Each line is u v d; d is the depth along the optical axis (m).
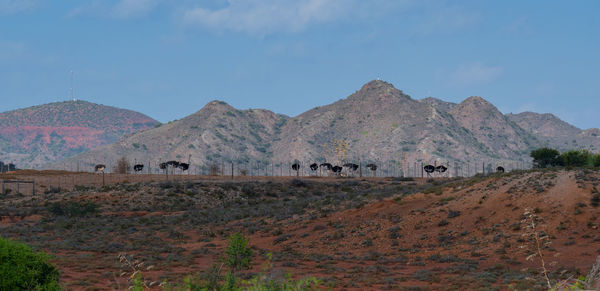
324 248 49.19
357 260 42.19
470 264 37.22
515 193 51.78
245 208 88.00
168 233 63.22
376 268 35.34
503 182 56.56
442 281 29.89
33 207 86.56
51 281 17.31
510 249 40.78
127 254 42.62
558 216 45.28
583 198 46.84
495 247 41.94
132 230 65.44
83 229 66.00
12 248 16.91
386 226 52.88
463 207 52.88
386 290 26.38
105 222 74.00
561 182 51.69
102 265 34.56
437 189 62.28
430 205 56.28
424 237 48.00
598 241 39.41
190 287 13.04
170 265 35.25
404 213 55.78
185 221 75.50
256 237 57.22
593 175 52.62
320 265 36.69
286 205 80.62
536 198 49.31
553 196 48.88
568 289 7.69
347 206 63.94
